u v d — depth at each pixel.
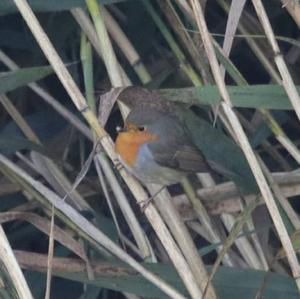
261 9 5.73
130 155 6.48
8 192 7.78
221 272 6.13
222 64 6.29
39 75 6.41
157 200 6.62
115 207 7.95
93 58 7.97
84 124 7.64
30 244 7.98
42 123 8.15
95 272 6.34
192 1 5.79
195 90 6.19
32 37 7.97
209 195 7.14
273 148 7.68
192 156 6.83
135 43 7.73
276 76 7.05
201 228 7.34
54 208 6.41
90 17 7.09
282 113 7.77
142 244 6.67
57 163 7.89
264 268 6.80
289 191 6.90
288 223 6.52
